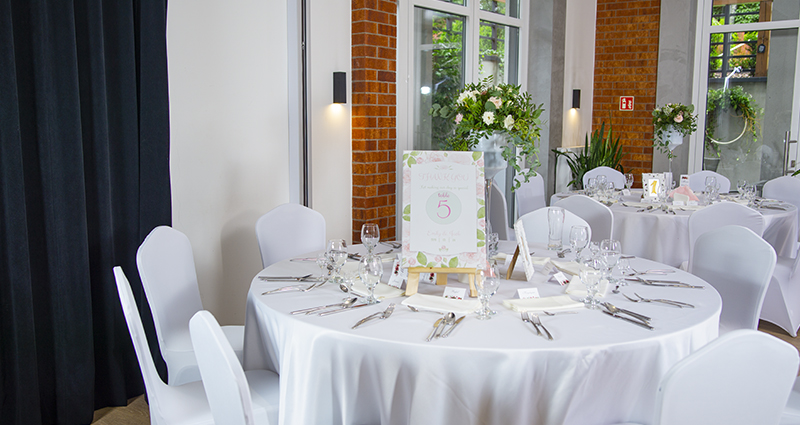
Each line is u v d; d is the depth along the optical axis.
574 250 2.34
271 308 1.93
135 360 3.04
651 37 6.86
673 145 5.62
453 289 2.06
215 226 3.53
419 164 2.15
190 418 1.86
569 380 1.57
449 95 5.04
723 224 3.32
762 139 6.62
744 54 6.59
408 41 4.53
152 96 2.94
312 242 3.27
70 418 2.71
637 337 1.64
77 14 2.65
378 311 1.89
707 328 1.79
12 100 2.35
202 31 3.34
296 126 3.90
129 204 2.94
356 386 1.70
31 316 2.50
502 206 4.46
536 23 6.17
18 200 2.41
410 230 2.12
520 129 2.77
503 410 1.59
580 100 6.98
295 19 3.80
